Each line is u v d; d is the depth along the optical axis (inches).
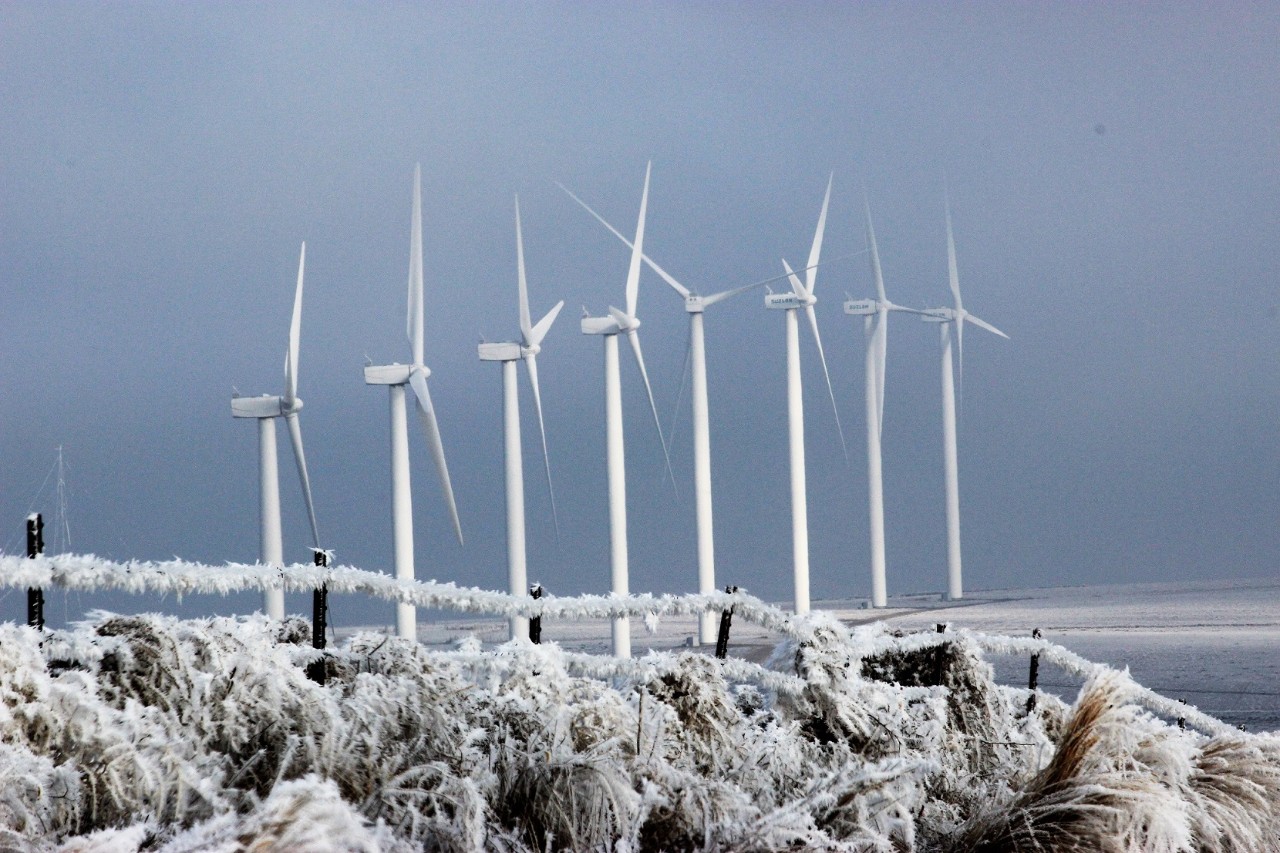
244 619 509.7
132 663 433.1
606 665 588.1
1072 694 4018.2
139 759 378.3
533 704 510.6
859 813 487.5
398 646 520.1
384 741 445.7
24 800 359.3
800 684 645.3
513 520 6151.6
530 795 452.8
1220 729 1091.3
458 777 434.0
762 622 672.4
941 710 675.4
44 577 423.2
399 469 5940.0
